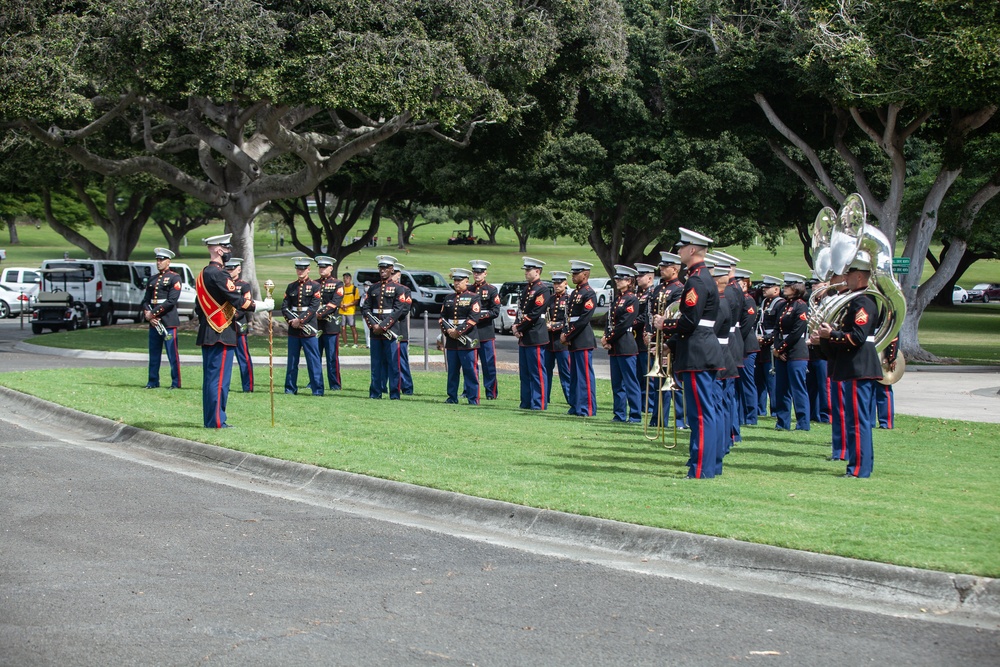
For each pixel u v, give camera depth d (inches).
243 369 652.7
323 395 644.1
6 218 2343.8
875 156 1517.0
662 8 1179.3
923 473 402.0
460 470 386.0
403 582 266.8
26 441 466.0
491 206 1480.1
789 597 255.9
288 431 480.1
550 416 571.5
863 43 914.1
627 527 301.4
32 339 1064.2
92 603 245.3
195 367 761.0
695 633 229.5
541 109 1201.4
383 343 638.5
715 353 380.2
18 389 602.5
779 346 542.0
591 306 574.2
